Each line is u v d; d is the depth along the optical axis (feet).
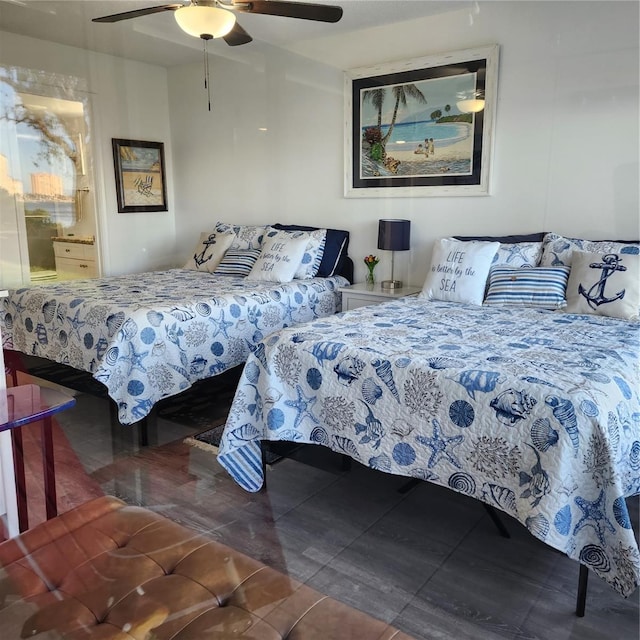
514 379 5.27
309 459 7.73
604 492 4.61
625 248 9.04
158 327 8.77
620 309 8.16
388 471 5.96
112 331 8.61
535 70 10.25
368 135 12.47
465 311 8.91
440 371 5.66
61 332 9.50
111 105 13.85
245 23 11.67
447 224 11.75
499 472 5.14
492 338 7.00
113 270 13.83
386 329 7.48
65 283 11.76
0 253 11.75
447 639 4.64
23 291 10.56
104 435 8.45
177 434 8.87
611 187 9.80
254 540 5.98
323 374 6.46
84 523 4.55
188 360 9.23
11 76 12.09
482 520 6.44
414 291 11.70
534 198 10.62
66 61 12.97
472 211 11.39
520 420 5.01
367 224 12.84
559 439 4.71
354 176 12.84
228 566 3.99
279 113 13.69
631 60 9.28
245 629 3.36
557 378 5.29
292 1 9.13
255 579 3.87
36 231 12.43
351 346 6.50
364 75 12.26
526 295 9.11
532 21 10.12
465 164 11.31
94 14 11.30
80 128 13.32
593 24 9.53
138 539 4.30
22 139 12.17
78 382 9.09
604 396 5.00
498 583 5.37
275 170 14.06
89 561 3.99
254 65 13.76
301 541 6.01
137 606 3.52
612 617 4.89
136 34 12.42
